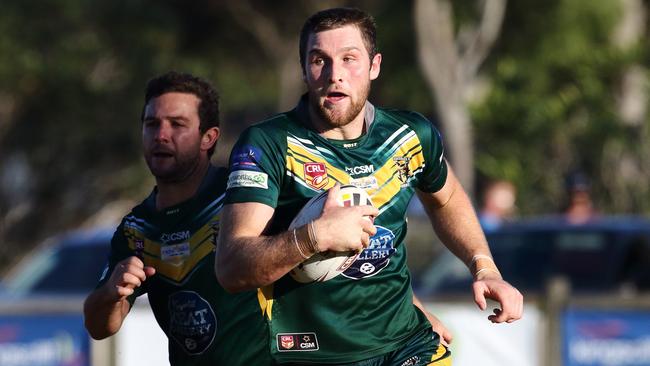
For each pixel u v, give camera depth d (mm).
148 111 14906
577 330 24719
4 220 60344
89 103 60188
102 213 61125
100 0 59844
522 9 51531
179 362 14781
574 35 51125
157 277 14719
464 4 48719
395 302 13492
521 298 13047
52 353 26422
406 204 13398
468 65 48594
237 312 14258
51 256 32688
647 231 29438
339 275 13047
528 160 48188
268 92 71562
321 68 12711
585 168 48875
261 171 12664
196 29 63500
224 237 12461
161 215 14703
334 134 13039
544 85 49625
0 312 26500
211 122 15070
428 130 13602
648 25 57125
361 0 60219
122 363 25547
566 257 29266
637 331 24609
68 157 60938
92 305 14180
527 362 24672
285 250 11844
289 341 13336
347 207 11977
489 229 30297
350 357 13352
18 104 59969
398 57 52594
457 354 24859
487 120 47938
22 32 58125
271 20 64750
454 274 29156
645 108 48969
